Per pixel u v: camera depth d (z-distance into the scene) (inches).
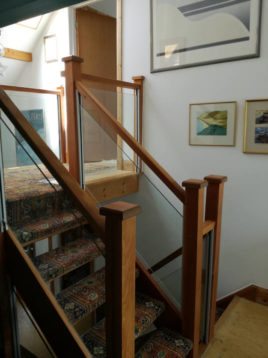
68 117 87.7
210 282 81.7
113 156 96.7
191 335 76.2
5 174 74.5
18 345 70.0
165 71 115.0
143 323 71.7
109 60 163.2
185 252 73.7
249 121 99.3
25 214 75.9
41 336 65.5
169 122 117.2
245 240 106.0
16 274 66.9
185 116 112.9
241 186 104.3
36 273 64.8
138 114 121.8
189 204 71.1
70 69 84.4
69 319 61.6
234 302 105.0
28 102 116.0
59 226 75.0
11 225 72.3
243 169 103.1
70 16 150.1
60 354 63.1
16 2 47.6
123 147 97.4
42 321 64.7
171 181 75.5
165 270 84.5
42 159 57.8
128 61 124.2
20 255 65.5
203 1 102.3
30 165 75.2
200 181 70.6
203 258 80.7
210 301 82.6
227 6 98.0
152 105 120.6
